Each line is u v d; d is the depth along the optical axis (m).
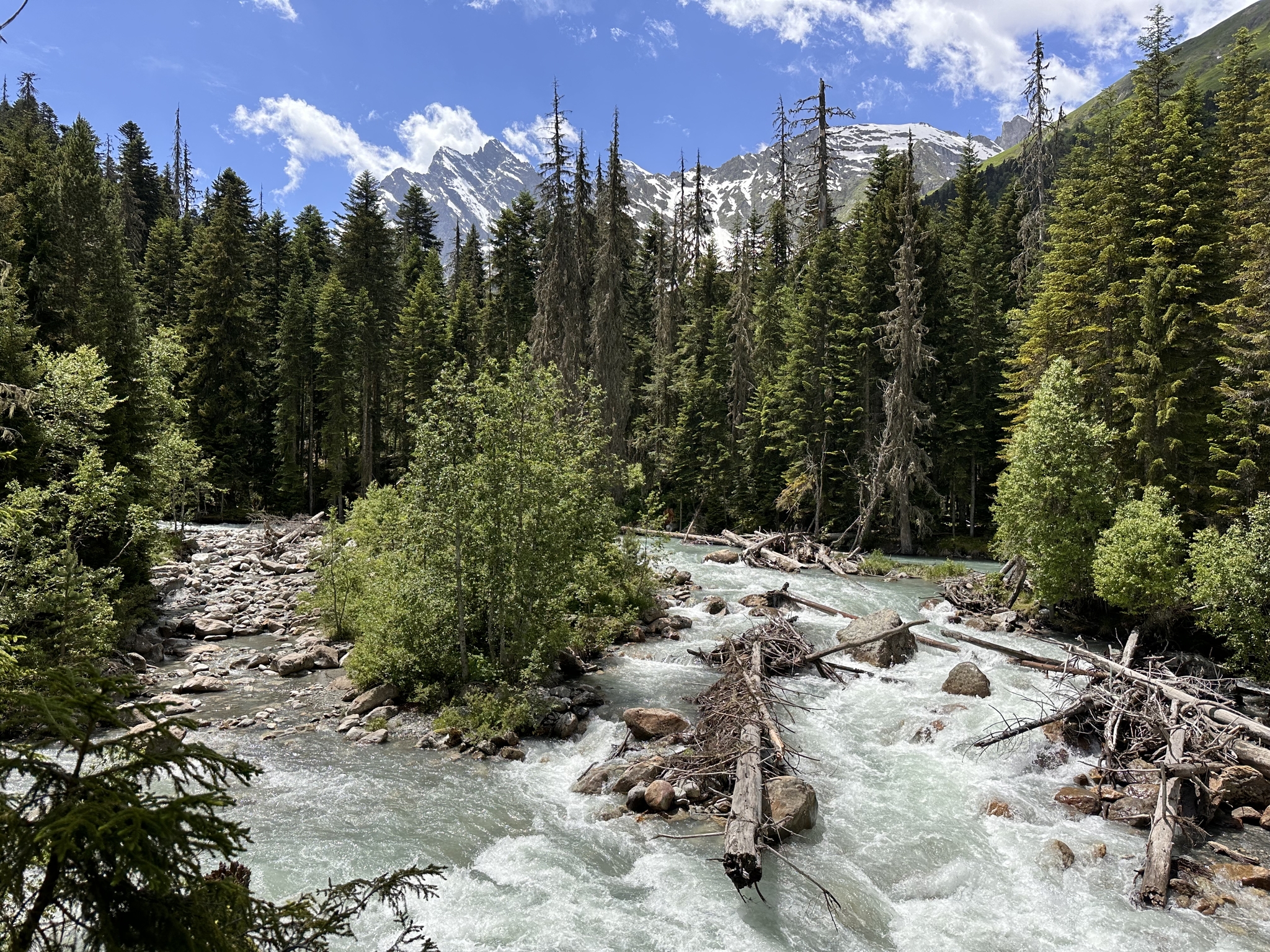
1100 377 24.61
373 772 10.46
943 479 39.78
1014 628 19.78
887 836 9.05
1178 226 22.20
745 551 30.94
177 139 93.12
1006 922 7.41
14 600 11.64
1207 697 12.56
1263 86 22.84
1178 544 16.77
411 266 63.69
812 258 41.78
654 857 8.36
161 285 49.72
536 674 13.10
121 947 2.11
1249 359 19.25
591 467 17.16
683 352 51.12
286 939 2.93
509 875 7.87
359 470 47.69
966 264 41.09
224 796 2.46
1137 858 8.67
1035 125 44.78
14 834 2.10
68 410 15.26
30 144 40.53
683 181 68.25
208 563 24.92
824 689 14.51
